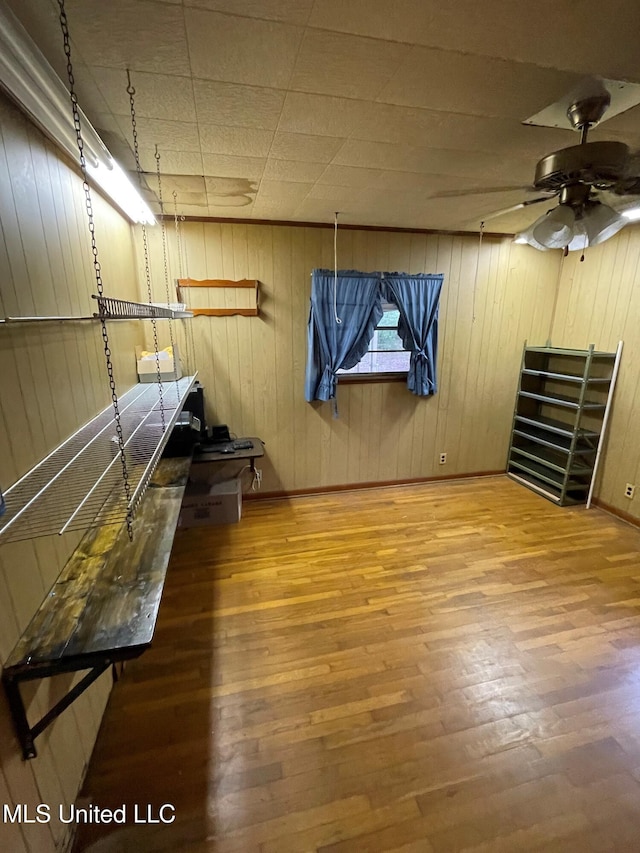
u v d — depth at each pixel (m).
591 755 1.59
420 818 1.38
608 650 2.09
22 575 1.14
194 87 1.41
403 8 1.04
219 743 1.61
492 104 1.54
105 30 1.12
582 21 1.09
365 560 2.86
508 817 1.38
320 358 3.53
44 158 1.43
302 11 1.05
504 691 1.85
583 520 3.46
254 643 2.11
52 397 1.45
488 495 3.96
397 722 1.70
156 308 1.68
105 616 1.19
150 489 2.02
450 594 2.50
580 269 3.80
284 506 3.69
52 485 1.23
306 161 2.06
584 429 3.78
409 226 3.46
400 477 4.16
